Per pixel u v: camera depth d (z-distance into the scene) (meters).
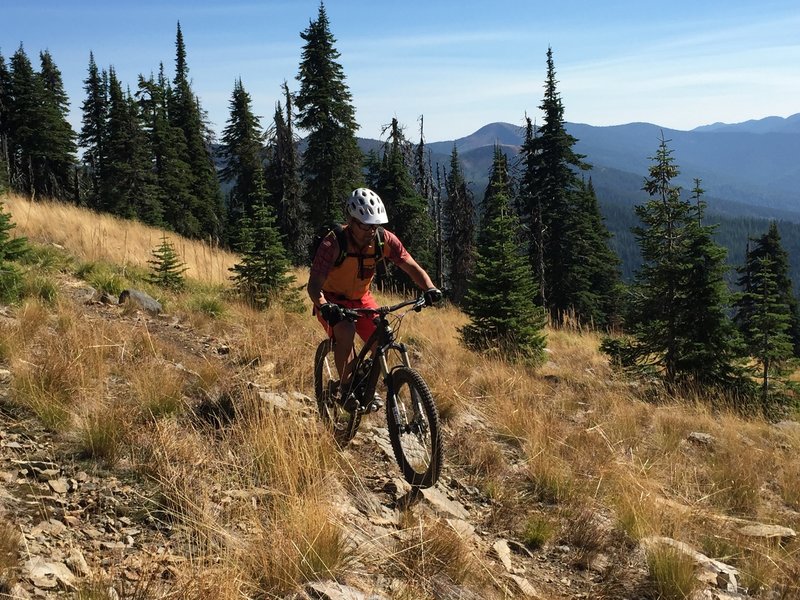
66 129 53.50
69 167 54.62
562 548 4.50
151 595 2.80
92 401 4.65
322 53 32.66
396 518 4.23
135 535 3.38
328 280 4.84
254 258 12.02
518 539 4.51
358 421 5.04
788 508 6.53
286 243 37.91
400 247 4.80
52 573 2.83
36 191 51.34
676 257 12.12
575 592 3.99
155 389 5.08
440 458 4.18
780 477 7.23
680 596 4.01
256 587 3.05
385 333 4.59
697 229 11.95
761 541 5.24
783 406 11.72
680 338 12.07
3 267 7.61
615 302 39.38
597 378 12.16
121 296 9.12
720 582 4.36
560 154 33.62
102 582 2.78
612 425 7.59
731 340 11.72
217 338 8.17
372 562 3.59
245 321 9.42
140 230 20.34
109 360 5.95
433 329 13.41
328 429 4.94
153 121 46.91
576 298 34.50
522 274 11.98
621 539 4.71
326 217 33.44
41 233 14.79
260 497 4.01
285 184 38.22
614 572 4.22
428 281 4.81
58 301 7.48
